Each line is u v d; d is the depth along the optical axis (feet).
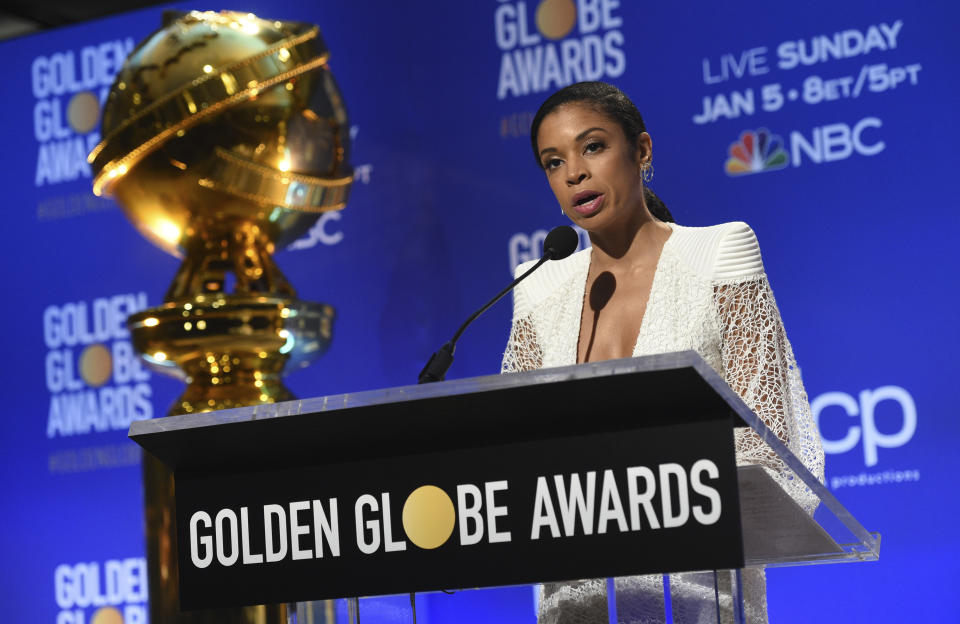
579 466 15.30
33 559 52.95
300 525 16.57
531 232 47.75
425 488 15.98
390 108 50.29
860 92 43.52
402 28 50.52
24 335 54.44
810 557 16.38
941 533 40.78
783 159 44.27
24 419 53.93
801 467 15.43
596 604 18.85
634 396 14.87
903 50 43.11
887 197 42.83
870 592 41.24
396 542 16.05
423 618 45.68
